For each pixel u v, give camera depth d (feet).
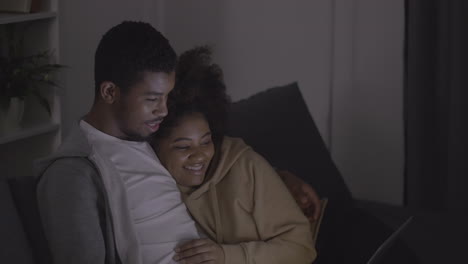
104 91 4.35
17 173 8.84
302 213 5.09
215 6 10.50
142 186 4.36
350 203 6.62
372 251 5.59
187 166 4.80
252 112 6.29
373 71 9.87
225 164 5.03
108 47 4.32
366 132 10.10
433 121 9.25
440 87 9.08
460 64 8.88
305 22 10.07
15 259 3.95
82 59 9.82
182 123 4.74
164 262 4.26
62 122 9.42
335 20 9.86
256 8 10.30
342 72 9.99
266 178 5.04
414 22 9.08
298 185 5.50
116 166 4.35
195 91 4.83
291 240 4.90
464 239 6.51
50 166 4.20
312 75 10.21
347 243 5.83
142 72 4.24
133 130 4.37
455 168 9.07
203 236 4.80
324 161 6.56
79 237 3.95
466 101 8.94
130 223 4.15
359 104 10.05
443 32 8.95
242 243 4.70
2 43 8.42
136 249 4.13
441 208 9.35
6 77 8.00
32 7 8.27
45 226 4.09
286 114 6.55
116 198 4.17
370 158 10.17
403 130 9.87
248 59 10.51
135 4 10.43
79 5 9.59
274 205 4.97
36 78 8.64
